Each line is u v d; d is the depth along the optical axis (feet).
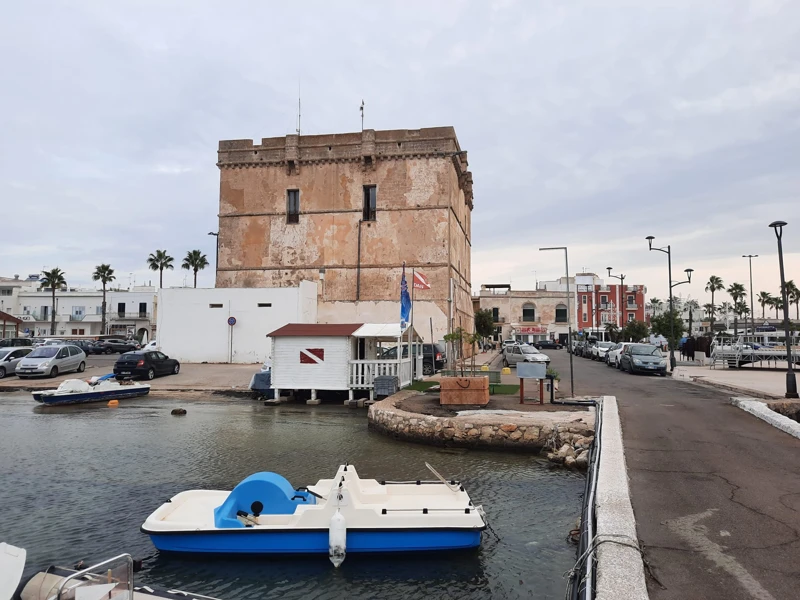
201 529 24.32
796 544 19.08
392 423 50.29
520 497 32.71
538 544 25.70
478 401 55.36
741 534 20.06
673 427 42.70
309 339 72.59
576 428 44.45
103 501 31.91
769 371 111.55
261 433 52.65
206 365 113.60
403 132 130.62
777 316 421.59
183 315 118.83
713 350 125.70
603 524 19.47
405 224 130.00
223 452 44.45
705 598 15.21
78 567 22.00
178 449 45.50
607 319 304.91
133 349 179.11
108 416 63.36
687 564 17.47
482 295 293.23
